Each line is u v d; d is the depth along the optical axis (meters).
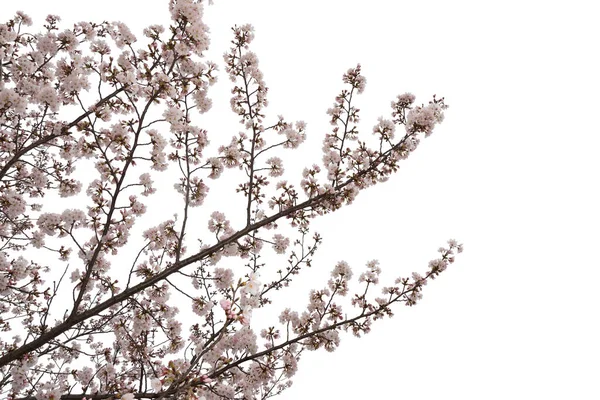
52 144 5.50
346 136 6.61
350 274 6.50
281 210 6.36
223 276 6.16
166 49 4.87
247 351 5.64
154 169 5.57
